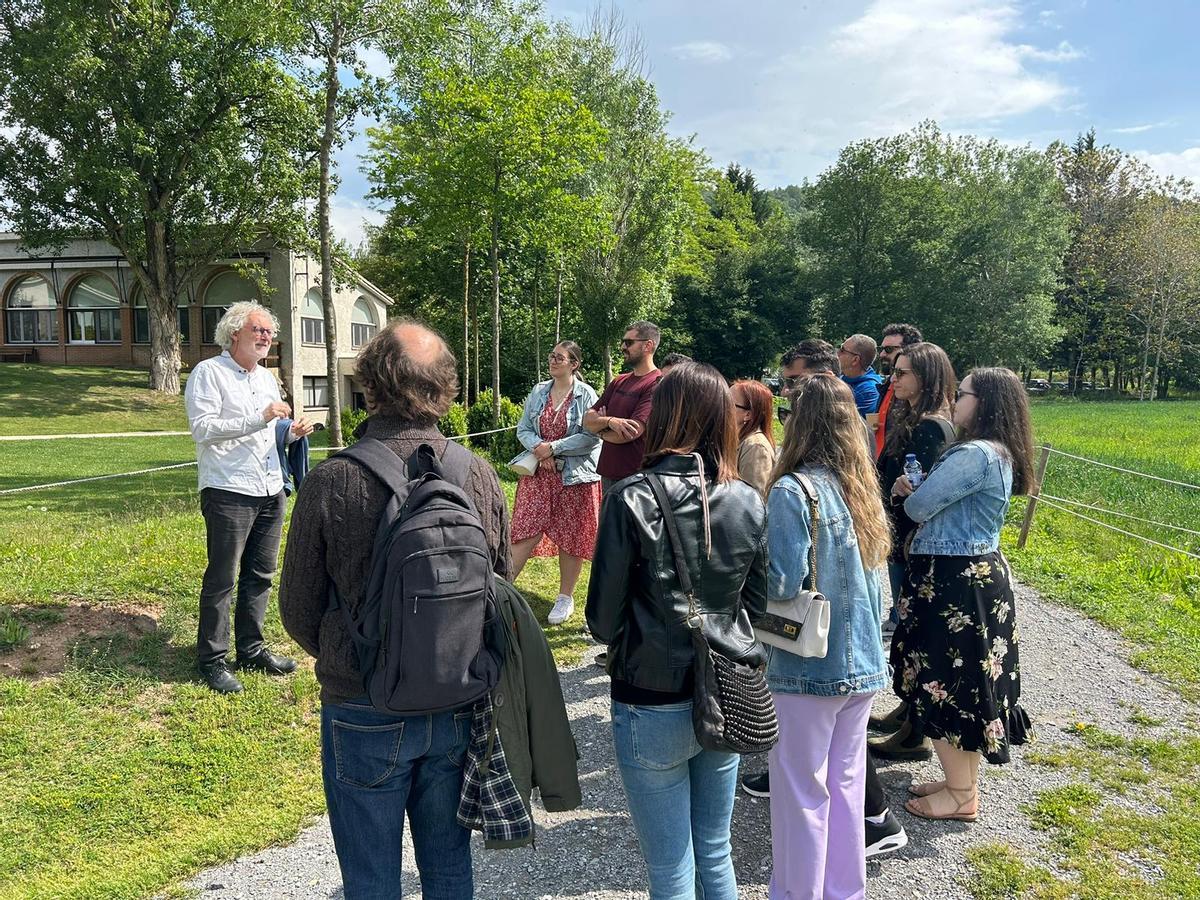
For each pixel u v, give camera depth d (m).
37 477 15.04
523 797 2.02
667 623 2.08
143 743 3.76
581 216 20.38
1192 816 3.32
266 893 2.83
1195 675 4.87
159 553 6.04
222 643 4.30
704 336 49.47
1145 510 10.25
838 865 2.60
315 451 18.00
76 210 26.45
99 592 5.05
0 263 35.50
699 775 2.33
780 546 2.48
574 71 27.03
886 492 4.15
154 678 4.24
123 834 3.17
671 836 2.19
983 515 3.14
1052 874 2.94
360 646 1.84
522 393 34.56
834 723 2.58
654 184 26.83
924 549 3.22
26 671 4.13
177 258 29.41
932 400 4.03
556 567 7.05
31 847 3.04
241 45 23.23
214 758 3.68
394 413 2.01
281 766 3.68
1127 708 4.43
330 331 16.52
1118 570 7.73
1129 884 2.87
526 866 3.02
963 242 48.00
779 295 51.09
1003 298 47.47
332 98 16.17
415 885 2.89
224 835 3.15
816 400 2.68
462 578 1.83
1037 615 6.19
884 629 4.78
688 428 2.21
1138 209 54.28
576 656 5.16
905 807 3.41
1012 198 47.62
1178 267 48.88
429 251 31.88
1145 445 19.88
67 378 30.36
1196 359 53.50
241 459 4.25
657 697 2.14
